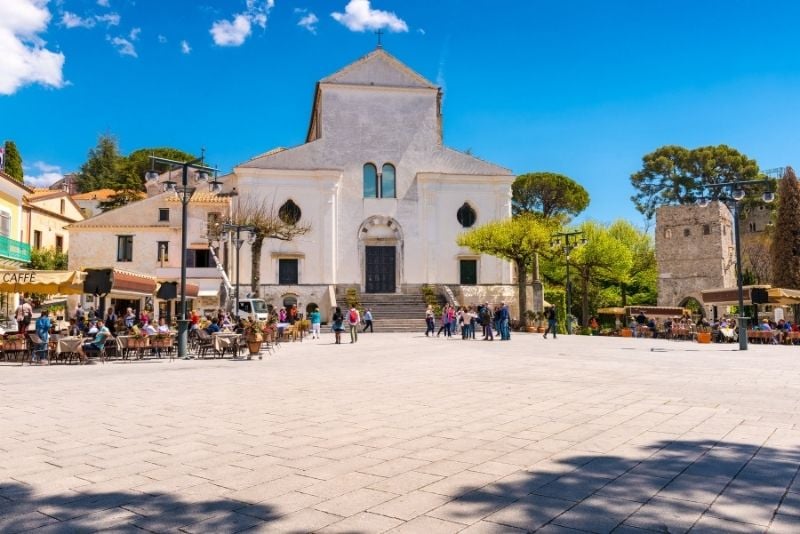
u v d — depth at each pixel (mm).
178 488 4902
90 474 5340
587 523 4035
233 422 7727
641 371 13812
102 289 17875
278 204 40531
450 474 5223
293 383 11898
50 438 6836
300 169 40812
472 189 42750
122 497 4688
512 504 4434
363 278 41375
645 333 33312
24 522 4156
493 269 42188
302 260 40312
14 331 19797
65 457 5965
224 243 39719
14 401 9602
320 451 6121
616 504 4410
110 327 21312
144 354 19344
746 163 70812
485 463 5574
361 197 41969
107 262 39688
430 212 42094
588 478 5055
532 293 39750
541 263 56094
